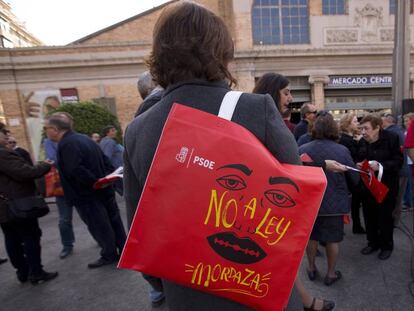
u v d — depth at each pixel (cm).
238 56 1161
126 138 90
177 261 69
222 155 68
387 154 289
